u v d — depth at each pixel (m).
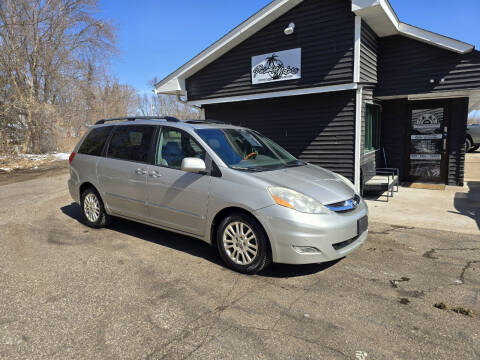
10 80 18.38
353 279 3.67
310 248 3.46
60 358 2.43
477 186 8.95
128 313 3.01
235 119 9.44
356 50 7.15
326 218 3.51
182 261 4.18
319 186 3.87
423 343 2.59
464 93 7.98
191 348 2.54
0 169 13.46
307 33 7.77
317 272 3.85
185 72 9.44
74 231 5.40
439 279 3.65
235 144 4.46
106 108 29.58
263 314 2.99
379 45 8.48
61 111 21.03
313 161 8.29
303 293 3.37
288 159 4.81
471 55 7.45
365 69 7.67
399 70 8.30
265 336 2.68
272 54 8.30
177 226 4.36
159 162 4.53
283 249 3.49
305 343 2.59
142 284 3.57
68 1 20.75
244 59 8.78
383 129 9.65
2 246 4.71
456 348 2.53
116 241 4.92
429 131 9.15
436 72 7.87
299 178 3.96
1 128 17.53
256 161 4.36
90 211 5.56
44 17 20.00
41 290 3.43
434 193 8.16
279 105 8.66
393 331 2.74
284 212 3.47
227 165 3.98
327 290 3.43
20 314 2.99
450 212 6.39
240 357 2.43
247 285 3.54
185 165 3.88
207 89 9.52
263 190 3.62
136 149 4.86
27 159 16.36
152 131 4.77
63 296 3.31
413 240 4.90
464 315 2.96
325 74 7.62
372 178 8.45
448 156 9.00
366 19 7.29
